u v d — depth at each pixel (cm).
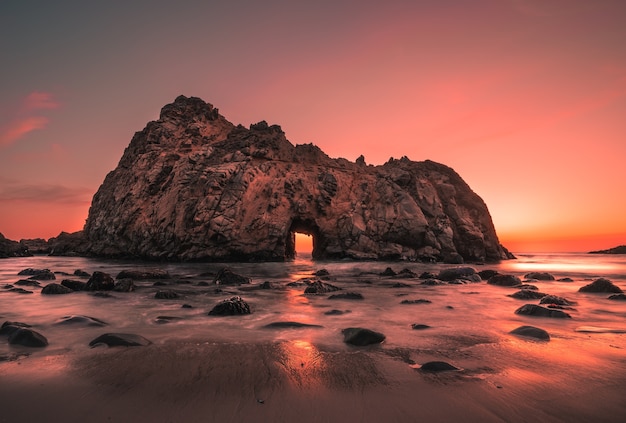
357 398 334
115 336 527
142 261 3450
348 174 4162
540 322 711
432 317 767
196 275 2027
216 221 3238
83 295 1109
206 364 432
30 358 453
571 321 720
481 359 458
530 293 1089
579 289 1285
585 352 489
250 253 3234
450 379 384
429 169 4516
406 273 2069
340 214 3716
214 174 3472
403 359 457
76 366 422
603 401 326
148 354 474
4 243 4281
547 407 314
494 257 4150
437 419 293
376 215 3681
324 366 427
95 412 302
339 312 810
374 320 730
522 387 360
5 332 569
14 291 1191
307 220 3631
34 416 294
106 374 395
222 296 1131
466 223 3922
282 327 645
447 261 3522
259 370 411
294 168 3931
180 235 3297
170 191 3641
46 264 2988
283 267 2720
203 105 4831
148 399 329
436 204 3819
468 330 634
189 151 4153
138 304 948
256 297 1109
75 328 628
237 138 4147
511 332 614
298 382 374
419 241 3516
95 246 4178
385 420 292
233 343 536
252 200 3462
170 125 4528
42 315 778
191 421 288
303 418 295
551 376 393
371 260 3400
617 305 938
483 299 1066
